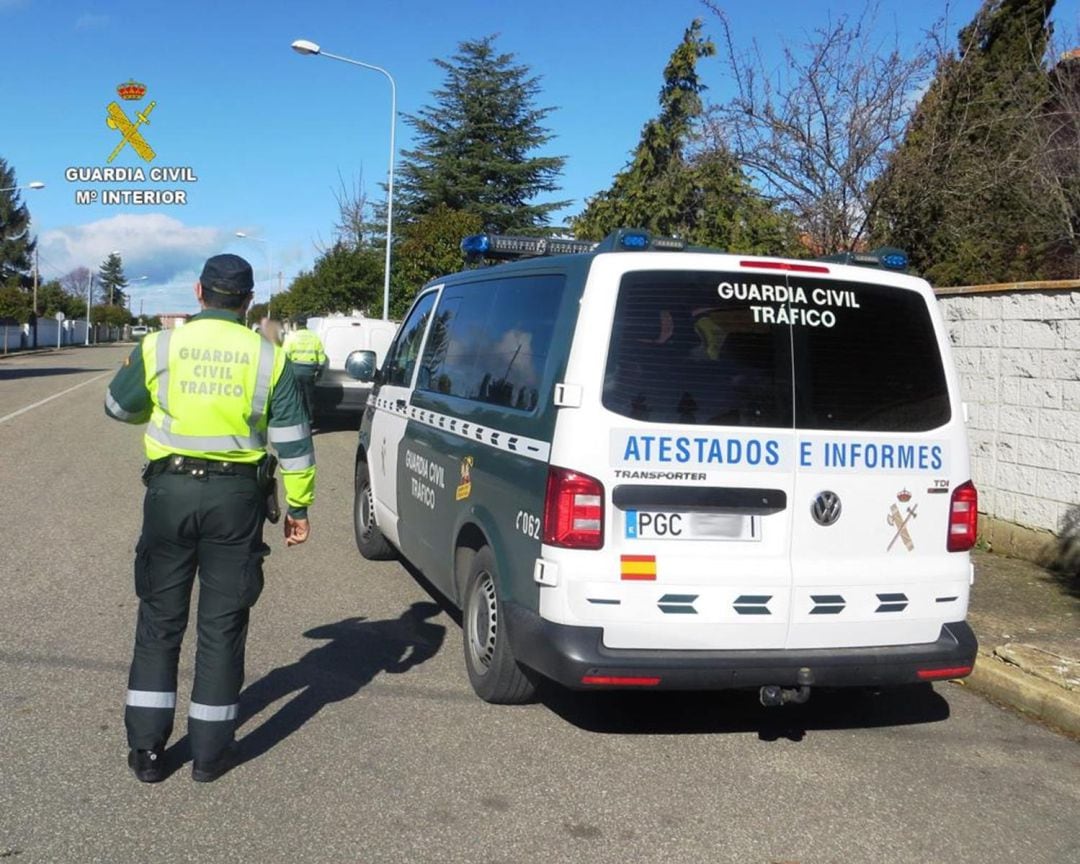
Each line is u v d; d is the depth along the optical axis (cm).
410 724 468
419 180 4128
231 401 386
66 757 418
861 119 1101
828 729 490
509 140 4200
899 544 442
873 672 436
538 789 409
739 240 1170
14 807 375
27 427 1603
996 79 1119
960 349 820
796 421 427
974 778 439
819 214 1117
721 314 427
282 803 387
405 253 2362
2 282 8288
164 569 393
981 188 1056
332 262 3412
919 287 456
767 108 1134
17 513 912
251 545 398
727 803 405
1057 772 448
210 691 397
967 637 453
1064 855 375
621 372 415
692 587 416
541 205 4219
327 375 1593
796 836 381
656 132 1289
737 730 483
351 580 720
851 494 434
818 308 438
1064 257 1091
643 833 377
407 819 379
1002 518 787
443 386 593
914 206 1076
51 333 6844
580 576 409
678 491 415
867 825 392
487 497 485
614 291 420
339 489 1105
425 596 683
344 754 433
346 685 514
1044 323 747
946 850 375
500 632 470
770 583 423
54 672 512
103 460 1254
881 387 442
